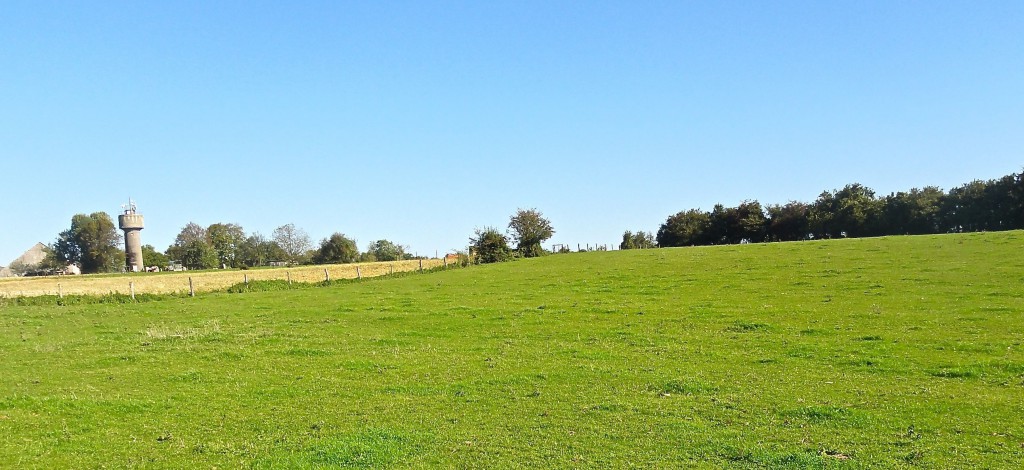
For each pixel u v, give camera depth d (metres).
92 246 179.12
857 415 15.51
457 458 13.68
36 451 14.95
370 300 42.53
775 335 25.88
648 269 50.78
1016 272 36.66
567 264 60.56
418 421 16.36
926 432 14.22
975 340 22.95
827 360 21.56
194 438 15.69
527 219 85.25
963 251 46.94
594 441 14.46
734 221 108.50
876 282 37.09
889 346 22.86
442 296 42.91
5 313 43.25
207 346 28.31
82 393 20.38
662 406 16.95
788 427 14.95
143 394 20.08
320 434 15.59
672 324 29.22
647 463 13.06
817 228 99.06
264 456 14.17
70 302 49.03
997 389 17.31
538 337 27.95
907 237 60.66
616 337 27.17
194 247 157.75
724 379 19.66
